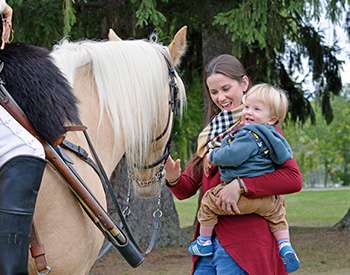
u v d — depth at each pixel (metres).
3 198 3.04
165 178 4.75
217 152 4.23
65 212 3.40
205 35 12.48
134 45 4.12
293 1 9.94
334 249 12.94
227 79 4.51
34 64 3.38
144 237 13.02
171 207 13.41
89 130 3.81
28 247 3.11
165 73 4.21
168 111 4.30
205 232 4.44
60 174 3.36
